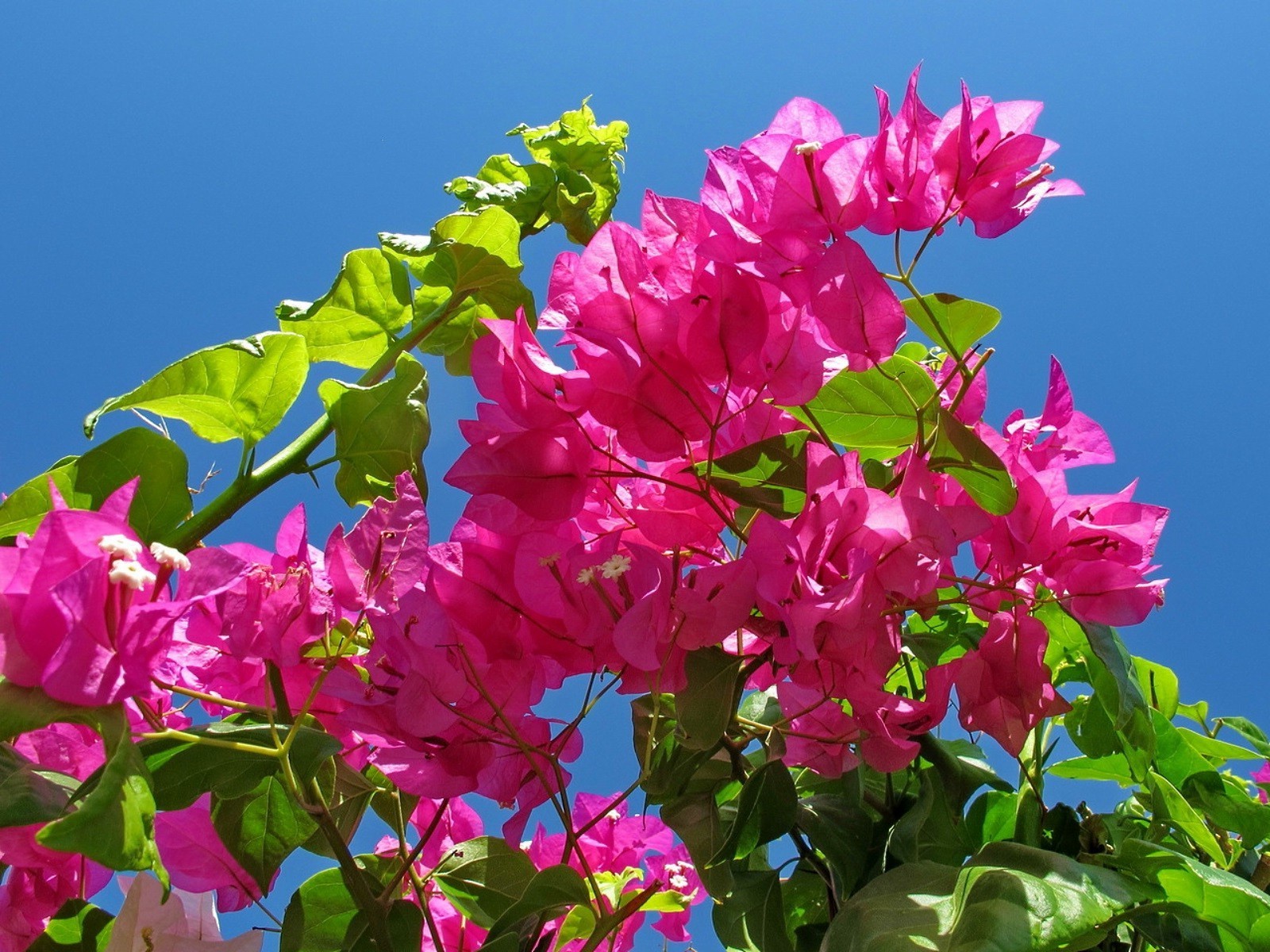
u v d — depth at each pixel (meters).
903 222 0.59
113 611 0.52
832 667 0.58
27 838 0.58
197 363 0.62
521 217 0.69
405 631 0.58
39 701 0.52
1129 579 0.60
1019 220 0.60
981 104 0.60
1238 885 0.59
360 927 0.59
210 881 0.60
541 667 0.60
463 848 0.64
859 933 0.58
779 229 0.58
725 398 0.57
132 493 0.54
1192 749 0.70
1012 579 0.61
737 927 0.65
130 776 0.51
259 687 0.59
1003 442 0.61
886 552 0.57
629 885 0.69
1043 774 0.69
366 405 0.64
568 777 0.61
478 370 0.57
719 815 0.65
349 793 0.62
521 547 0.58
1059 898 0.56
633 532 0.61
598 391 0.57
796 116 0.60
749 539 0.56
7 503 0.59
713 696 0.58
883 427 0.63
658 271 0.58
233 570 0.54
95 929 0.58
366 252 0.66
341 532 0.58
